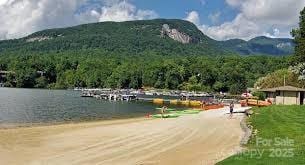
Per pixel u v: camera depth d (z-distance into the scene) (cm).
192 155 3083
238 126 4997
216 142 3750
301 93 8081
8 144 3669
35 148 3466
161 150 3353
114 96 14675
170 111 8356
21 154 3206
